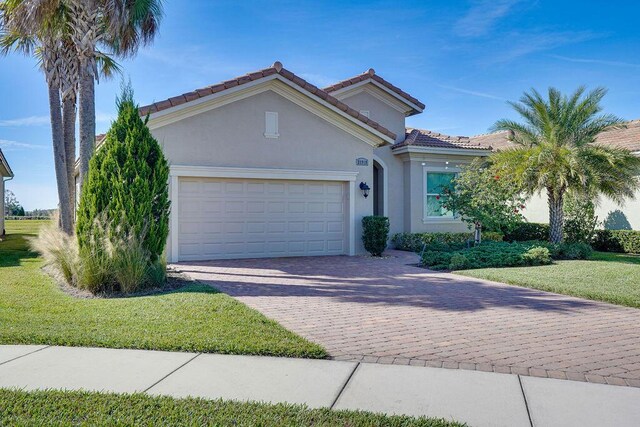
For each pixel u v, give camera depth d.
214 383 4.81
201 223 14.52
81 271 9.76
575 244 16.25
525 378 5.01
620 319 7.58
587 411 4.21
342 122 16.08
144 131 10.66
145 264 9.95
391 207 19.44
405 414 4.12
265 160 15.08
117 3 12.89
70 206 16.64
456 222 19.91
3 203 25.61
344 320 7.45
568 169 15.67
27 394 4.42
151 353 5.72
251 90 14.83
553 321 7.44
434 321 7.41
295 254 15.80
